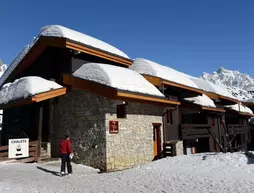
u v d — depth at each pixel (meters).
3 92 14.91
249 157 10.44
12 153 12.12
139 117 13.49
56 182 8.34
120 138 12.09
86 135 12.20
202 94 20.42
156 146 14.83
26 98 12.12
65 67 14.25
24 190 7.01
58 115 13.69
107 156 11.30
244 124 34.81
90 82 11.93
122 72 13.19
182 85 17.42
